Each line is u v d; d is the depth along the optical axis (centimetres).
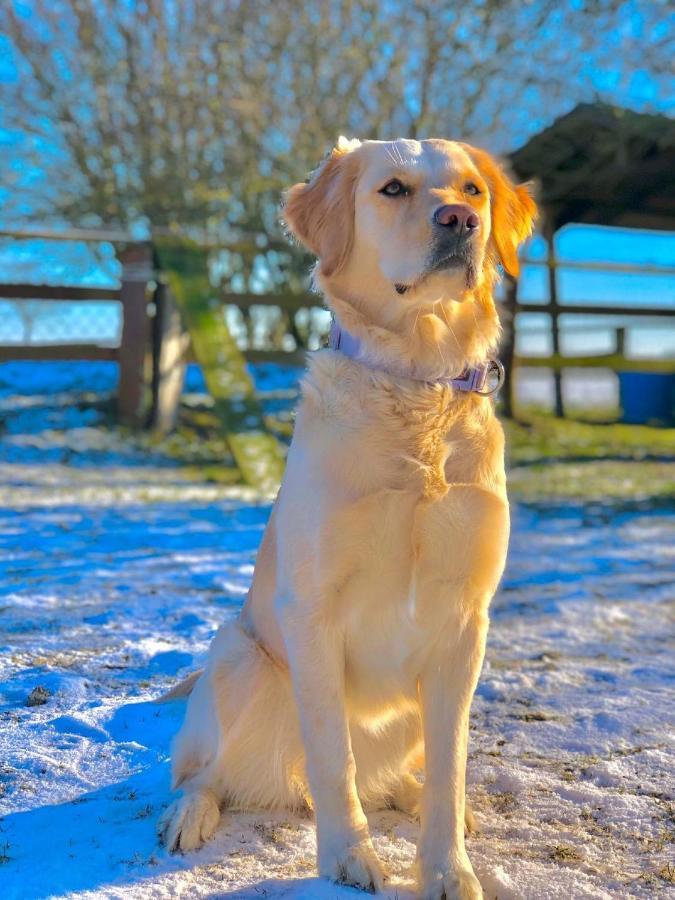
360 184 243
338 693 213
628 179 1183
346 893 194
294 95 1247
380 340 225
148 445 986
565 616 454
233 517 693
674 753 275
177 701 310
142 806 238
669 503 843
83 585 478
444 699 217
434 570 215
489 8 1144
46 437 977
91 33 1313
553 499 858
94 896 192
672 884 199
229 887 198
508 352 1302
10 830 225
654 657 386
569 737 288
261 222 1312
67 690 325
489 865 209
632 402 1452
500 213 262
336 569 212
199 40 1290
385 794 249
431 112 1220
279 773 242
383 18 1195
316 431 220
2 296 976
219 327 980
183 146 1306
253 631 248
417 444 216
